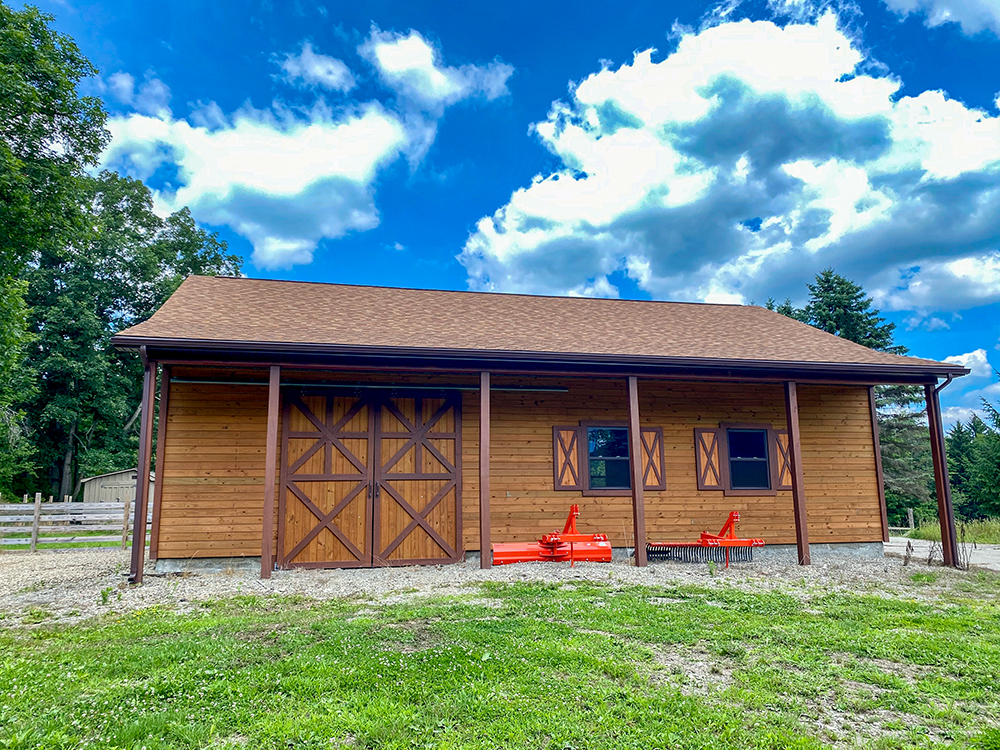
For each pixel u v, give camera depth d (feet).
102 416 95.40
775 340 38.73
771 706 12.39
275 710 11.72
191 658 14.64
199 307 32.86
